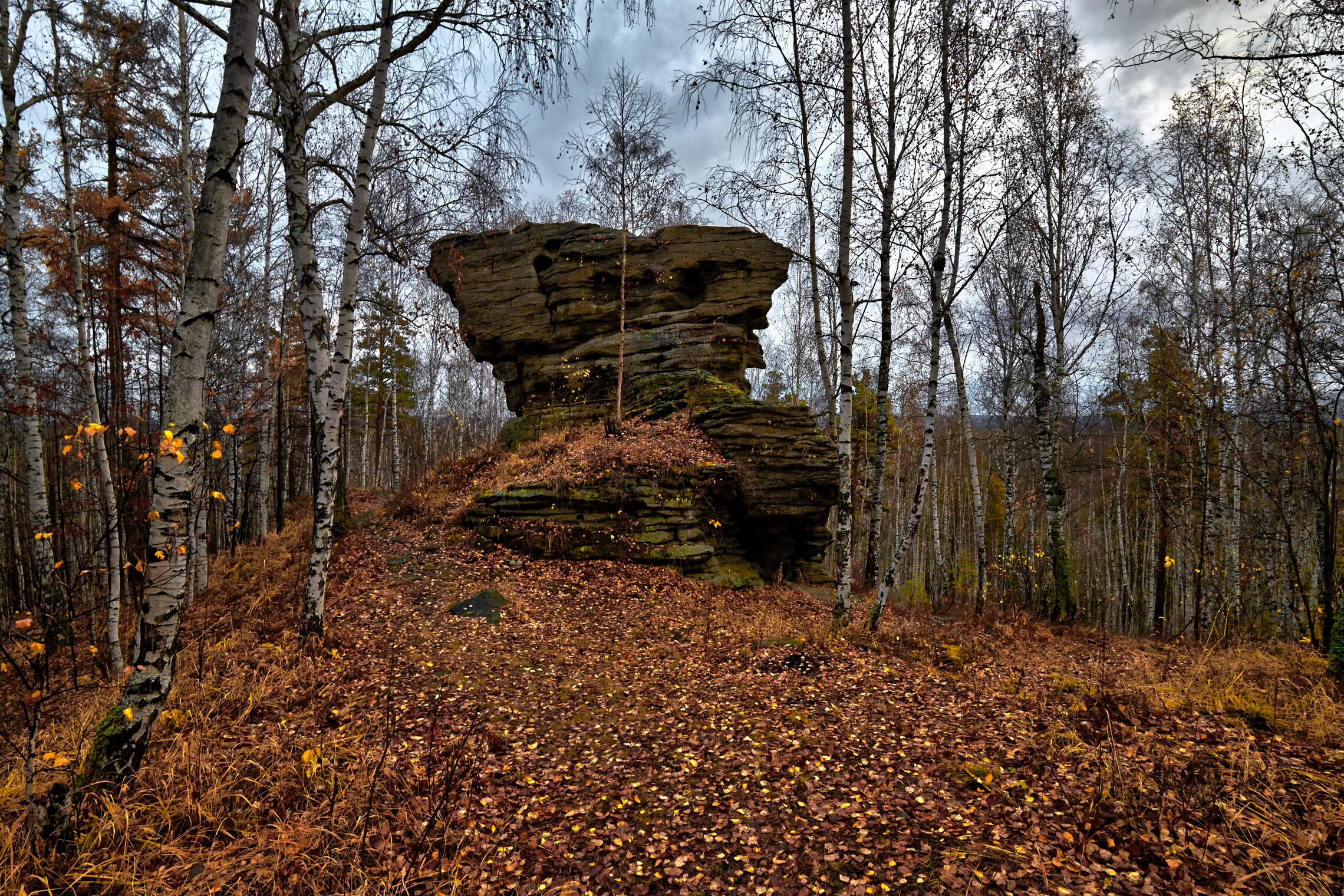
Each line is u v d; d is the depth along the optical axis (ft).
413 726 19.24
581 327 65.31
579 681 24.43
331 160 31.45
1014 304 51.13
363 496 74.02
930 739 17.37
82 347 25.36
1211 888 10.34
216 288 13.48
